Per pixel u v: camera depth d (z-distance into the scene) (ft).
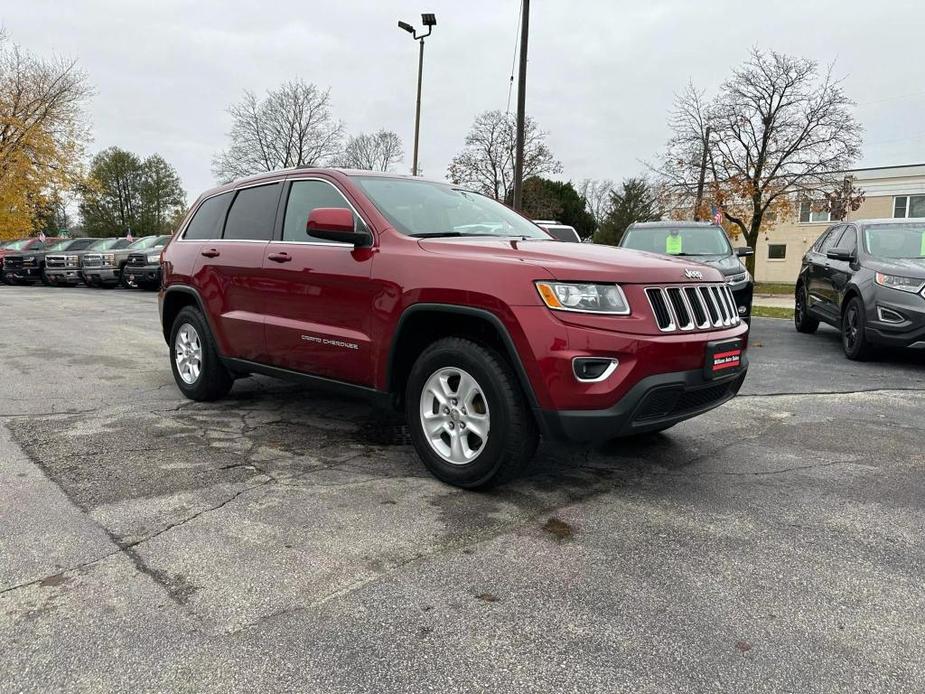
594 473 12.46
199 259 16.89
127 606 7.72
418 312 11.53
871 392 19.70
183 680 6.46
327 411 16.76
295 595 8.00
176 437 14.37
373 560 8.91
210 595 7.97
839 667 6.74
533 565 8.82
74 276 78.74
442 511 10.57
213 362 16.87
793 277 127.24
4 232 107.96
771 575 8.61
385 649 6.97
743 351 12.04
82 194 117.80
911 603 7.96
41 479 11.68
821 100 87.56
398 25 72.33
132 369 22.25
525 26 53.62
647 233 34.65
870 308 24.12
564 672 6.63
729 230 98.84
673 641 7.15
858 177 116.98
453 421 11.48
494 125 120.67
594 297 10.14
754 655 6.92
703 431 15.38
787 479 12.20
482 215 14.70
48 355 25.05
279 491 11.31
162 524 9.92
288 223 14.76
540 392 10.16
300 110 122.62
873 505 10.98
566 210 187.73
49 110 108.47
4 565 8.63
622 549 9.31
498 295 10.43
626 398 10.12
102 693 6.27
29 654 6.82
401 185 14.38
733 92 90.22
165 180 245.65
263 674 6.56
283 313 14.37
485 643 7.09
